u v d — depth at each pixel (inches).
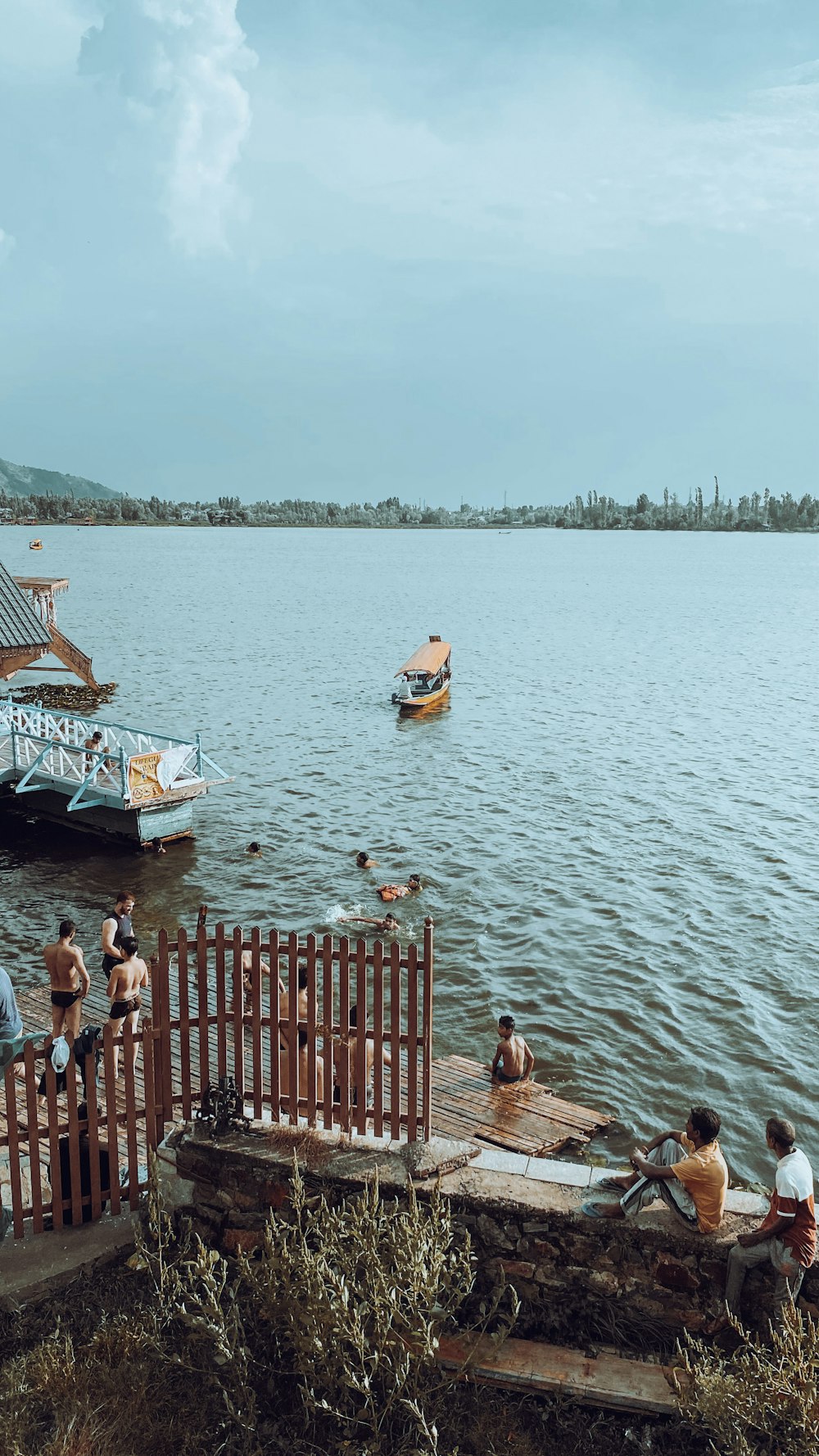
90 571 5433.1
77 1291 306.3
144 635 2856.8
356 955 312.2
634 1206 285.1
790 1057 685.3
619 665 2486.5
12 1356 282.2
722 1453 245.0
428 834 1133.1
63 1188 349.4
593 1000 757.3
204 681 2128.4
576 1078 650.2
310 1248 301.7
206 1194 320.2
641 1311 287.7
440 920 899.4
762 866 1040.8
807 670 2426.2
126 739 1523.1
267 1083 466.6
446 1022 722.2
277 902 938.7
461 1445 253.6
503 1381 272.4
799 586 5211.6
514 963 815.1
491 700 1985.7
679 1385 256.8
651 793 1318.9
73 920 887.7
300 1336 257.6
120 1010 497.7
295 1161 294.5
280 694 2000.5
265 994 717.3
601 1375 272.7
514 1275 294.8
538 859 1056.2
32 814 1176.2
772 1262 270.2
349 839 1115.3
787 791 1331.2
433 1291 257.3
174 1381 273.7
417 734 1658.5
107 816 1089.4
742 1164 575.5
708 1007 748.6
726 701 2000.5
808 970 812.6
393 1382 257.1
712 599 4394.7
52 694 1945.1
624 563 7249.0
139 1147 402.6
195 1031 546.0
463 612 3745.1
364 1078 317.4
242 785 1327.5
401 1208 297.9
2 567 1551.4
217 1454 249.3
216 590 4448.8
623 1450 254.1
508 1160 313.7
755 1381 243.6
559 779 1382.9
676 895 962.1
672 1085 649.0
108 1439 249.1
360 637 2906.0
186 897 947.3
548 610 3855.8
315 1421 255.4
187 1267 294.4
